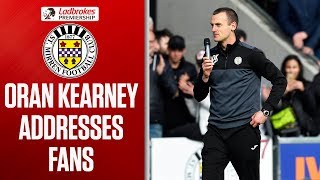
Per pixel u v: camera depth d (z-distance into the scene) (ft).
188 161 77.15
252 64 61.21
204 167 62.13
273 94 60.59
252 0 93.20
